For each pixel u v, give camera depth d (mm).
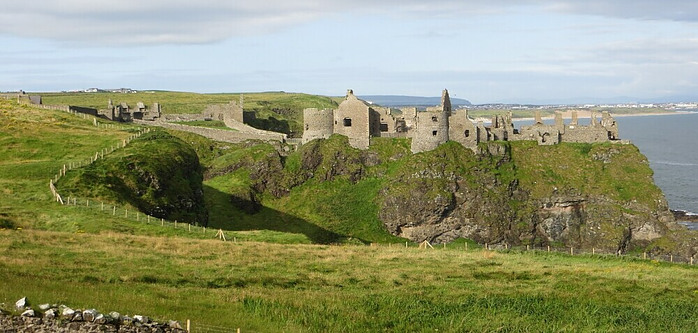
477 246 147500
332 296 65625
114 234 85562
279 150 179875
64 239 78812
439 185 160375
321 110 179625
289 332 54312
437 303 65812
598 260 96250
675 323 63719
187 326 48188
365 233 157375
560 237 159625
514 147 174375
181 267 71375
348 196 166375
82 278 63000
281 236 100625
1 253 69438
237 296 62375
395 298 66250
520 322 61750
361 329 57562
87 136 145875
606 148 171500
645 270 86938
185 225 100188
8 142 138125
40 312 43312
